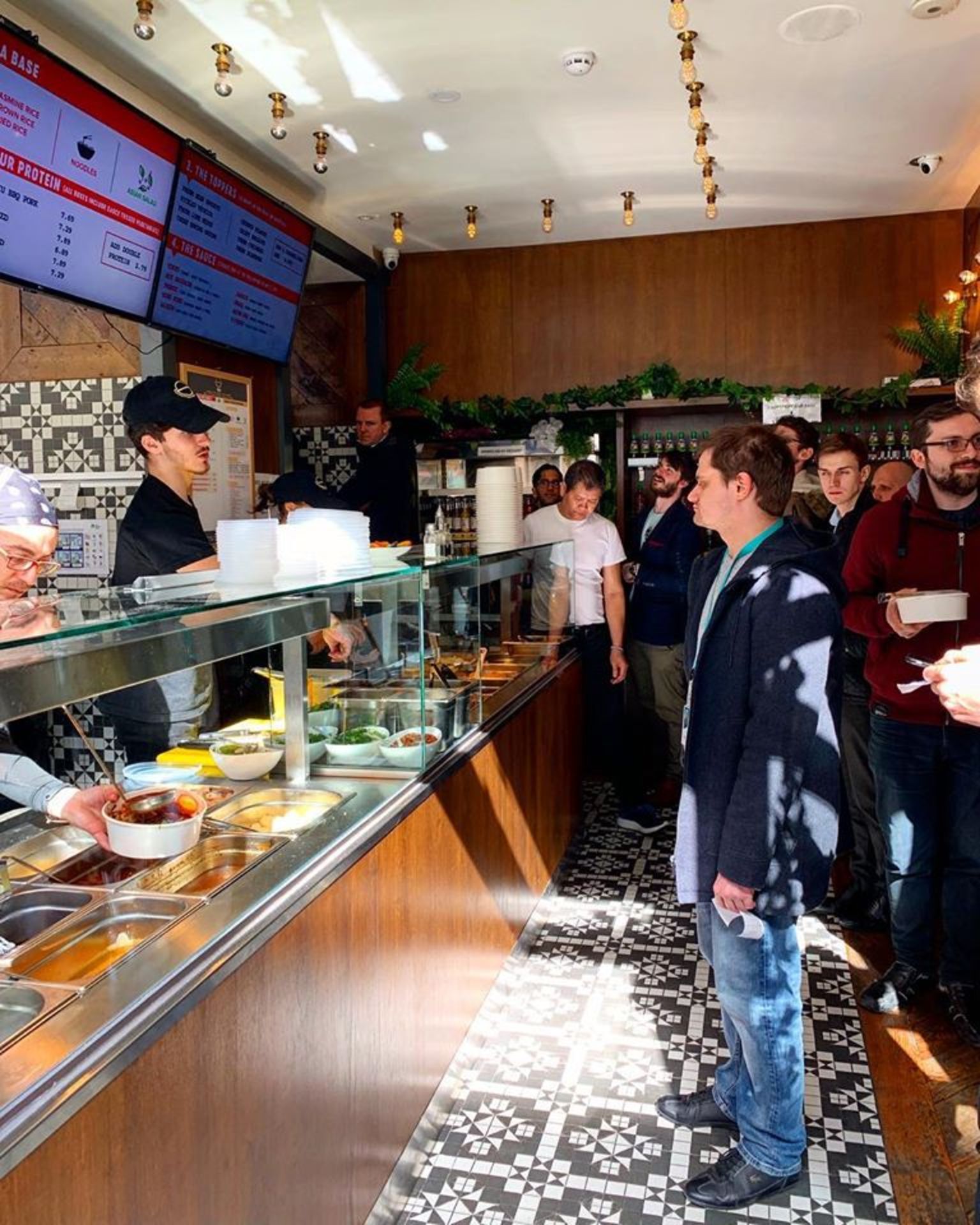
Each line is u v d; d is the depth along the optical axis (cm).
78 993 125
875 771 282
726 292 552
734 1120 222
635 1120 229
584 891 370
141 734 208
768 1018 194
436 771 232
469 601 268
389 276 580
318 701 218
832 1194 203
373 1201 190
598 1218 197
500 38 322
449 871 236
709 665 194
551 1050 260
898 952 283
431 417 551
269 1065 149
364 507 500
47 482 393
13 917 151
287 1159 155
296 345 575
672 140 416
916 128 407
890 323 534
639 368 562
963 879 269
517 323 573
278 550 209
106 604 152
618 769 439
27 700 112
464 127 394
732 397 529
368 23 310
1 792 177
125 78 344
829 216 530
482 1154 218
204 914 148
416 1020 213
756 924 186
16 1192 99
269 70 342
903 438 536
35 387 391
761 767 181
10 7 295
